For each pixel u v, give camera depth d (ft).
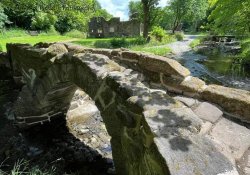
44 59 15.88
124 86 8.74
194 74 43.14
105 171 14.62
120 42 68.90
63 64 13.67
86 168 14.92
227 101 8.80
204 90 9.66
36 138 18.31
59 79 14.73
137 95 8.12
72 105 20.84
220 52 68.85
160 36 84.89
